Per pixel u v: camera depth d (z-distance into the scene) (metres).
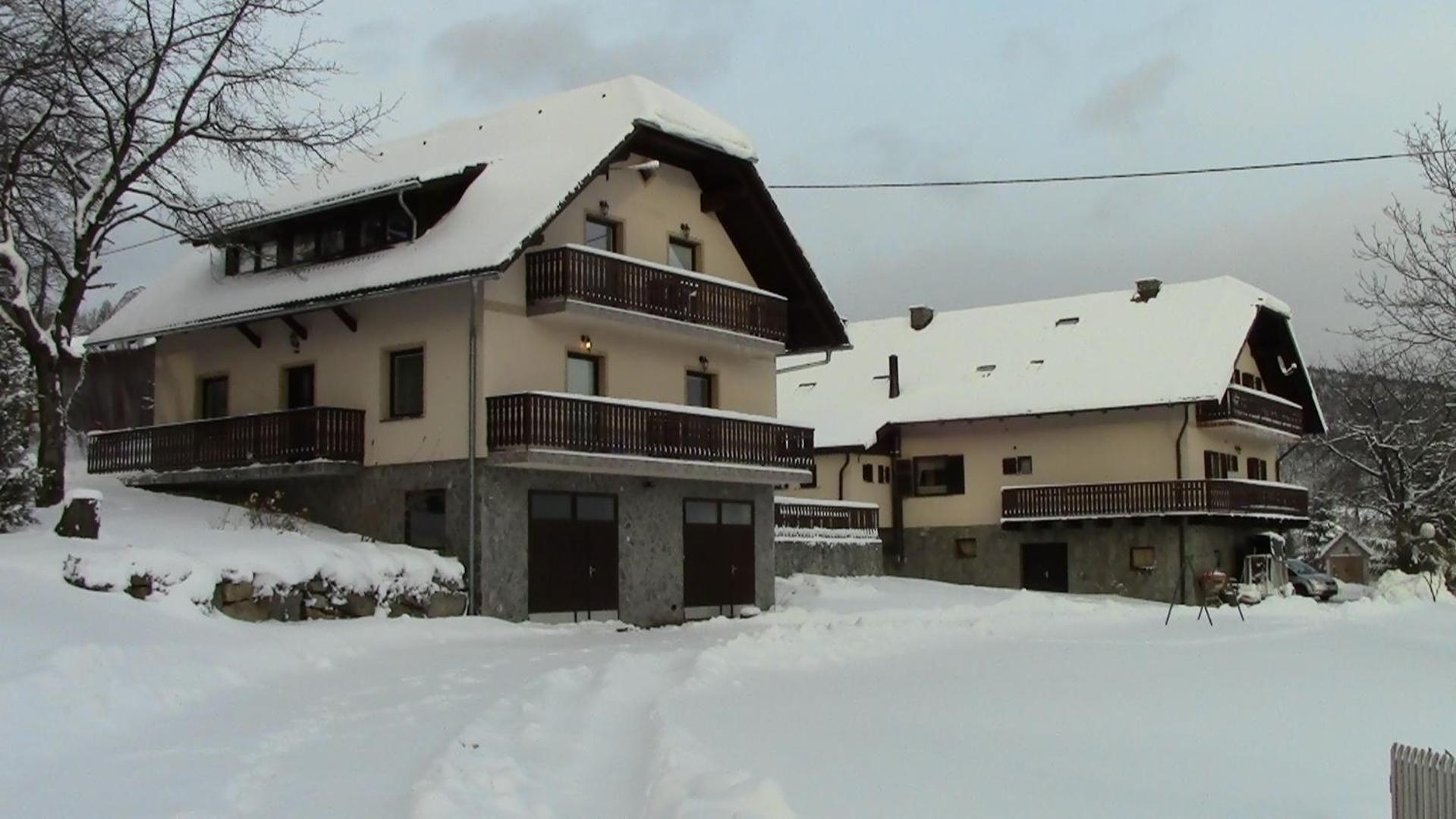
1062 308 52.09
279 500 28.45
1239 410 45.34
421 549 25.75
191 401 30.70
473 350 25.64
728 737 11.91
